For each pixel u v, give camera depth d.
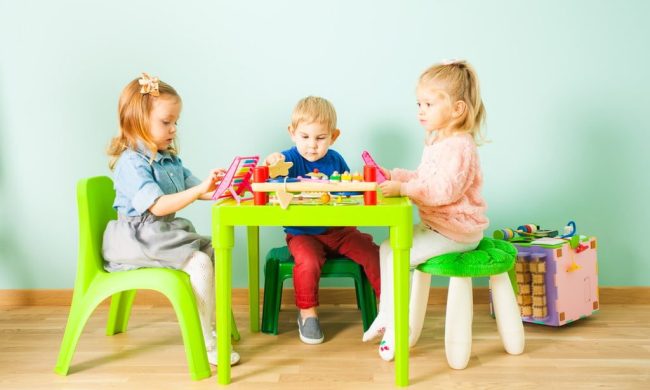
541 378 1.38
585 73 1.94
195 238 1.57
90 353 1.58
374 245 1.75
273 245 2.02
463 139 1.53
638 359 1.49
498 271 1.47
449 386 1.35
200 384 1.38
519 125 1.96
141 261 1.50
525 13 1.92
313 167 1.81
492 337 1.67
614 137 1.96
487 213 1.99
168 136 1.61
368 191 1.31
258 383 1.38
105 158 1.98
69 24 1.94
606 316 1.86
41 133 1.97
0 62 1.95
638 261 2.00
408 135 1.95
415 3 1.92
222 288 1.35
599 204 1.98
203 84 1.95
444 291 2.00
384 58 1.93
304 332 1.65
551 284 1.71
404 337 1.34
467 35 1.93
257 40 1.94
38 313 1.94
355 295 2.03
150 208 1.51
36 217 2.00
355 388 1.34
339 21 1.93
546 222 1.99
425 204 1.49
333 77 1.94
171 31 1.94
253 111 1.96
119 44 1.94
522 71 1.94
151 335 1.72
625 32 1.92
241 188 1.46
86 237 1.49
